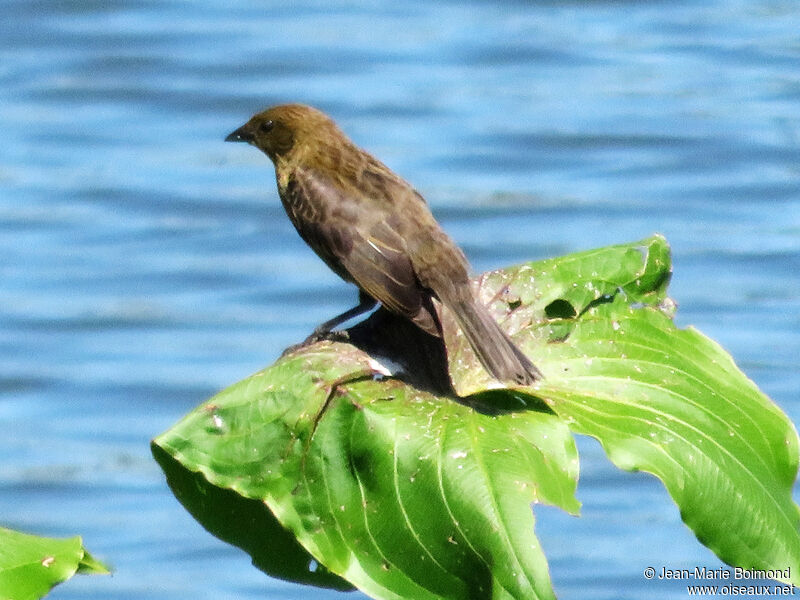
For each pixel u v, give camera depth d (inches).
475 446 313.7
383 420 321.4
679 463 318.3
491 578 298.4
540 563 296.7
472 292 391.2
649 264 386.0
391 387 333.1
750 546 314.0
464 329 381.7
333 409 326.0
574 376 356.8
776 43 1795.0
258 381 332.5
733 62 1759.4
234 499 335.3
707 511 315.0
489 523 301.1
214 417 327.9
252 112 1649.9
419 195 471.8
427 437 318.0
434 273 439.5
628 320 375.2
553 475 311.0
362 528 311.1
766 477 322.0
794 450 327.0
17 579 283.4
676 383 348.2
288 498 318.0
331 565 308.3
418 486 310.5
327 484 318.7
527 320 381.4
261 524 337.1
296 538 312.8
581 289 384.2
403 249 446.0
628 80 1716.3
